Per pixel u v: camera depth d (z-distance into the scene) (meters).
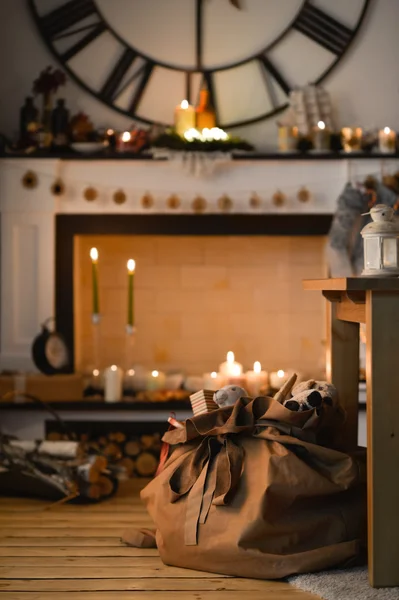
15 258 4.33
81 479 3.66
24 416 4.23
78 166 4.31
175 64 4.59
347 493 2.86
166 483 2.91
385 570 2.55
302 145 4.37
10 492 3.82
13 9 4.54
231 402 3.11
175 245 4.67
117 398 4.24
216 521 2.74
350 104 4.58
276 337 4.71
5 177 4.30
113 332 4.69
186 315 4.70
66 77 4.57
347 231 4.21
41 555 2.92
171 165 4.27
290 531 2.71
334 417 3.00
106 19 4.56
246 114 4.61
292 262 4.67
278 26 4.58
